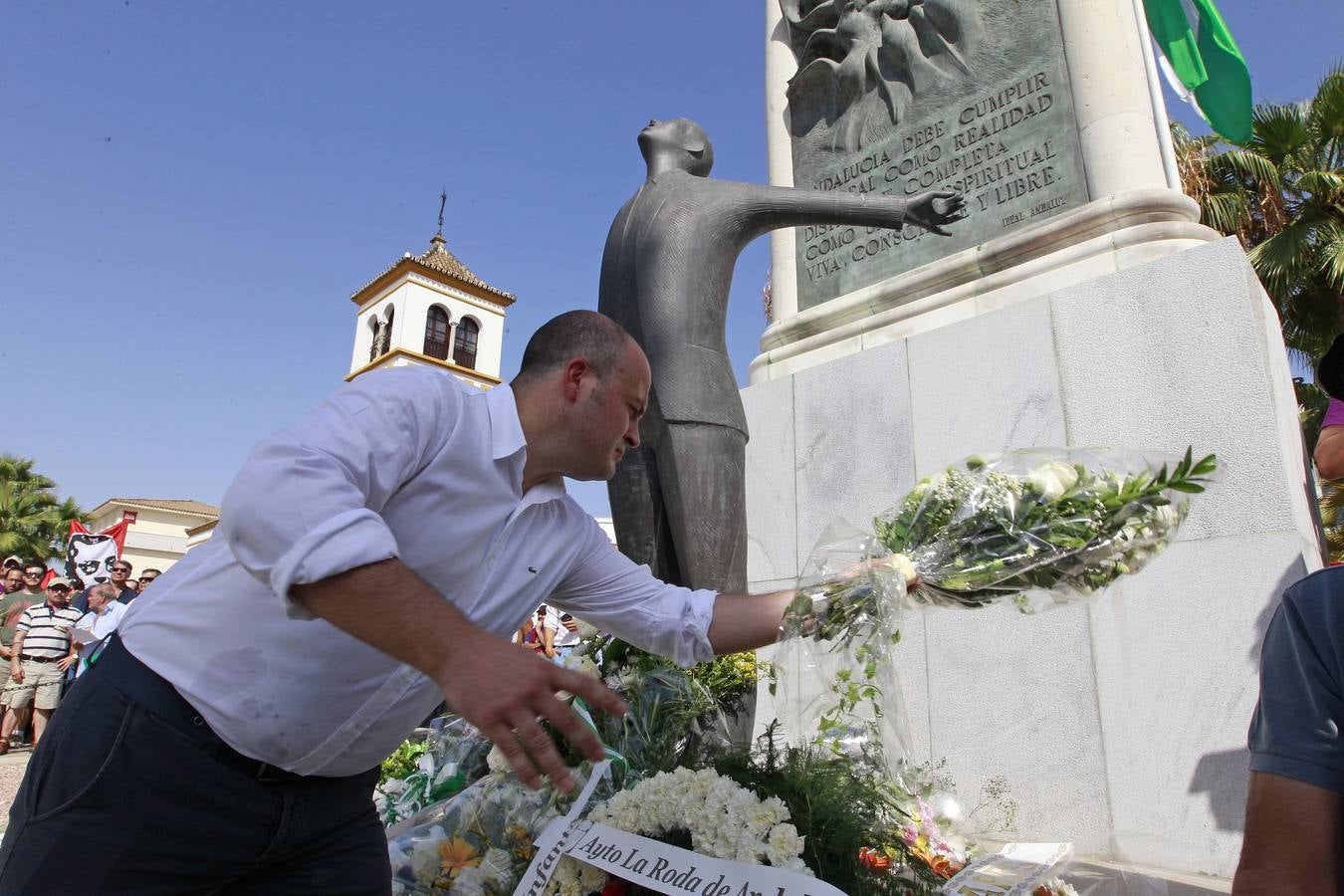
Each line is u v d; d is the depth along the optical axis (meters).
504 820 1.89
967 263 4.54
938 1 5.23
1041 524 1.68
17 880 1.25
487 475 1.45
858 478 4.37
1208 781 2.96
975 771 3.50
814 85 5.87
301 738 1.33
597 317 1.63
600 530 1.84
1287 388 3.66
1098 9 4.53
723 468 2.70
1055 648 3.42
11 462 30.55
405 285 37.66
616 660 2.30
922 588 1.77
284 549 1.09
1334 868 1.04
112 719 1.29
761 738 1.93
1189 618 3.14
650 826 1.61
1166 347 3.50
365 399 1.31
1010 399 3.91
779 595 1.84
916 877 1.68
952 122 5.05
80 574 9.71
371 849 1.57
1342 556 10.48
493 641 1.08
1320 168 11.18
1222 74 5.61
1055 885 1.83
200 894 1.38
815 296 5.52
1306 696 1.12
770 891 1.39
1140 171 4.24
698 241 2.80
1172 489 1.71
